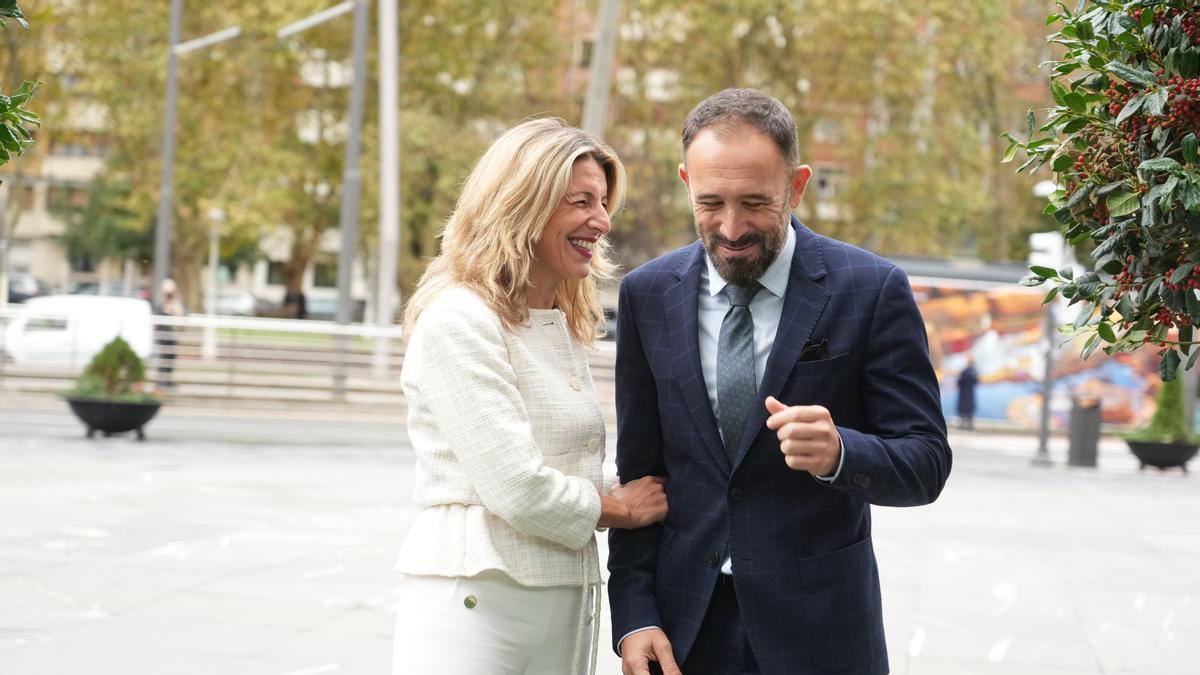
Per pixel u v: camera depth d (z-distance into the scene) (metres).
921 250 34.44
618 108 35.28
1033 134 2.62
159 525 9.27
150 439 15.39
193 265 38.47
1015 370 23.64
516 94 34.59
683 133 2.80
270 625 6.43
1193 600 7.75
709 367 2.90
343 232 22.52
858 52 32.94
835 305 2.82
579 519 2.74
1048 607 7.45
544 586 2.80
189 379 16.88
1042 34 34.25
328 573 7.74
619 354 3.06
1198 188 2.28
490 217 2.80
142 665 5.62
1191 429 17.70
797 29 33.16
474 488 2.78
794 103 33.84
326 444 15.73
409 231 34.72
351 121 22.36
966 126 34.31
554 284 2.95
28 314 17.41
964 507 12.27
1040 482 15.34
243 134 32.50
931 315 23.84
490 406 2.72
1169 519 11.81
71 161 51.16
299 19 31.58
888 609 7.29
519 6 34.09
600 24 17.02
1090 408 17.64
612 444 14.02
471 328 2.76
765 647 2.79
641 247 35.84
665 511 2.95
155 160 33.97
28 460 12.95
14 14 2.81
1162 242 2.45
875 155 34.19
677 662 2.87
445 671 2.75
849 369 2.81
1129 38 2.44
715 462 2.87
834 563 2.84
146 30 32.38
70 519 9.38
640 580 2.96
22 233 54.53
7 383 17.52
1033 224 36.97
